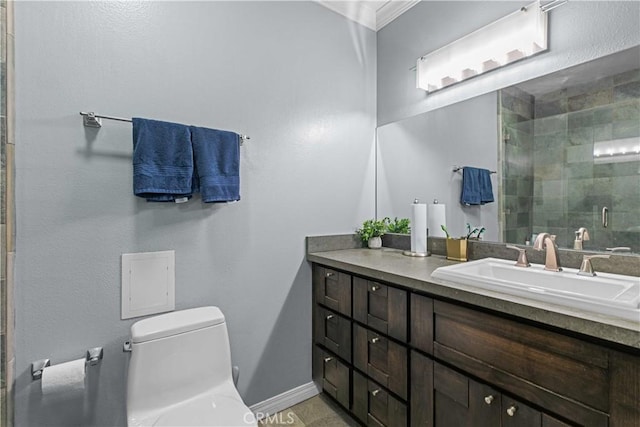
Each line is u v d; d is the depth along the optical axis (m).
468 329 1.06
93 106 1.28
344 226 2.10
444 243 1.82
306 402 1.86
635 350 0.71
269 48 1.77
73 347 1.25
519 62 1.51
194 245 1.52
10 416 1.12
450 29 1.82
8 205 1.11
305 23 1.92
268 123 1.76
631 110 1.17
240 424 1.11
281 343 1.82
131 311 1.36
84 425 1.28
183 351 1.27
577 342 0.80
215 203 1.58
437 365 1.16
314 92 1.95
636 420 0.71
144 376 1.19
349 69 2.13
